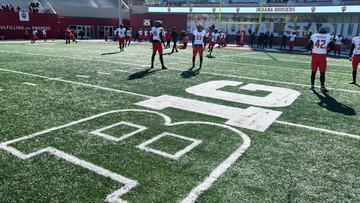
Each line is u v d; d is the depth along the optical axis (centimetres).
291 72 1064
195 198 262
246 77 909
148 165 319
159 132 414
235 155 351
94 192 266
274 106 576
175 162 328
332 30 2705
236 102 596
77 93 617
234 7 3112
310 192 279
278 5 2966
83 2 3669
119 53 1541
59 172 298
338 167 332
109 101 564
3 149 345
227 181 293
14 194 260
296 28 2895
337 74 1076
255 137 410
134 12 3859
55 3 3391
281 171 317
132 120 460
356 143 403
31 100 553
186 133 414
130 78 802
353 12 2488
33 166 308
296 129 448
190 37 3441
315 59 744
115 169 308
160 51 983
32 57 1245
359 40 830
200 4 3522
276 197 269
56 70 905
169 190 273
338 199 270
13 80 729
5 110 487
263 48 2505
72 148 354
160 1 3972
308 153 365
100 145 365
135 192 268
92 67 989
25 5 3166
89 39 3294
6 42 2333
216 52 1892
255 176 304
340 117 518
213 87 732
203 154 350
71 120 450
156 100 583
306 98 654
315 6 2691
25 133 394
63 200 253
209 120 475
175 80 800
